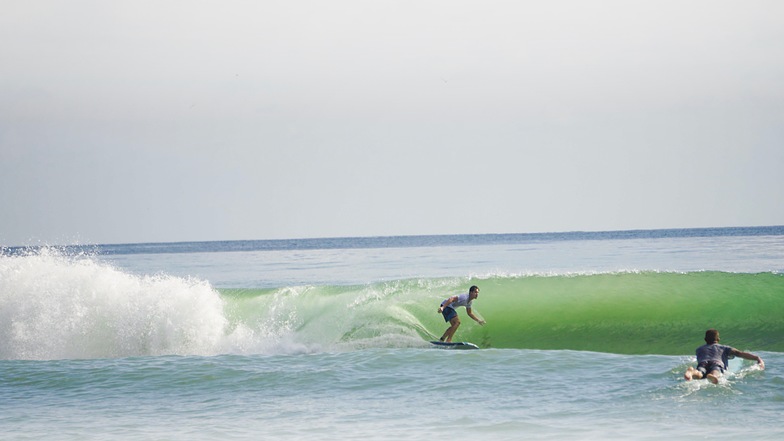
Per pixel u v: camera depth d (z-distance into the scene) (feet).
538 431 101.91
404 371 146.82
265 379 145.07
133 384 144.66
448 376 140.87
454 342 180.45
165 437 104.22
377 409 118.83
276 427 109.09
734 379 127.24
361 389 134.10
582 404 116.47
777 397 115.24
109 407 126.00
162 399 131.54
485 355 159.02
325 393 132.16
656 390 122.93
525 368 145.28
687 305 194.39
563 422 106.32
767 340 172.35
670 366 141.59
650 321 188.14
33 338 194.29
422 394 128.26
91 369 159.94
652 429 100.58
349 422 110.93
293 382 141.69
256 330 196.13
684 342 173.58
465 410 115.75
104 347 193.16
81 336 194.08
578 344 177.06
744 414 106.52
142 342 192.75
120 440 102.89
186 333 192.13
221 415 118.01
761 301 193.36
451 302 182.91
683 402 114.52
